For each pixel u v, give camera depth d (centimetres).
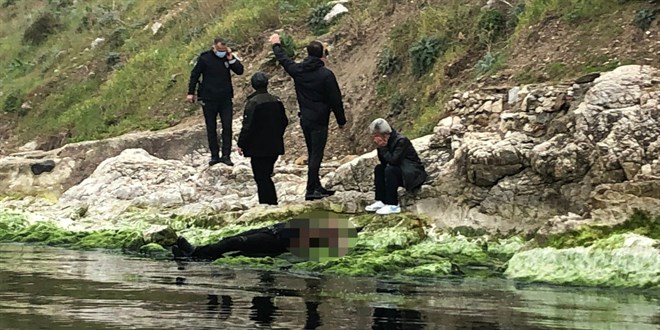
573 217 848
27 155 1794
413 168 1044
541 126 1059
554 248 803
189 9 2453
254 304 569
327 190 1161
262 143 1129
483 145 1024
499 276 777
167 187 1337
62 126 2195
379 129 1044
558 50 1270
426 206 1041
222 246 888
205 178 1327
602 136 985
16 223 1223
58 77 2492
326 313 537
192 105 1945
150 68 2222
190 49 2166
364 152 1516
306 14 2052
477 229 993
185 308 546
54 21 3055
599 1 1306
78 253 945
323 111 1127
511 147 1004
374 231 979
